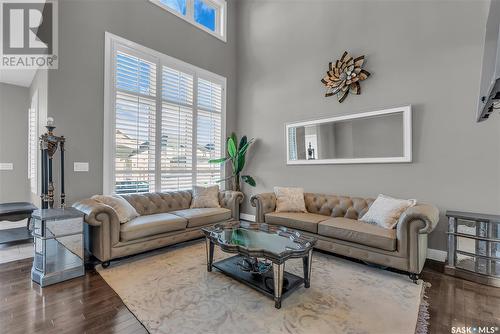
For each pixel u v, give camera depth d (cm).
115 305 192
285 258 194
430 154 303
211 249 254
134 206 338
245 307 190
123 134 364
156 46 403
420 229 231
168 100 420
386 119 334
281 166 459
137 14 379
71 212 245
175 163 432
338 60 382
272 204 376
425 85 307
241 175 526
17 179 466
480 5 274
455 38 288
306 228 314
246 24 523
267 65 484
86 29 328
